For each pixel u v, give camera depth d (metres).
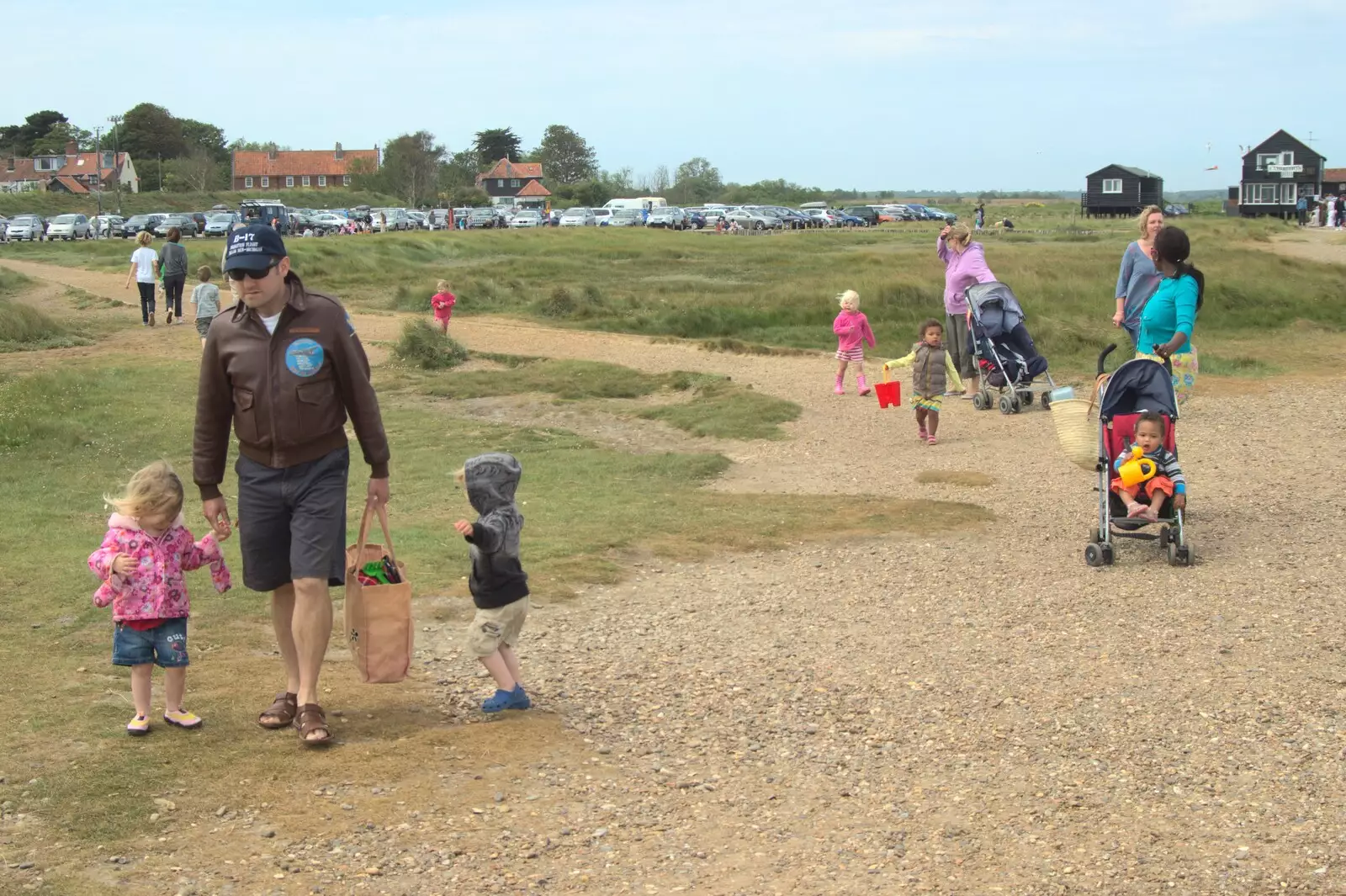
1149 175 107.38
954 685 6.27
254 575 5.49
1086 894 4.20
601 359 20.06
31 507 10.63
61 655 6.56
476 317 26.33
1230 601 7.45
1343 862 4.34
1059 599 7.68
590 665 6.66
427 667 6.55
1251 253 37.12
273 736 5.45
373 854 4.44
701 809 4.89
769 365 19.30
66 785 4.88
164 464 5.48
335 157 142.38
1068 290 28.09
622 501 10.88
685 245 55.50
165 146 149.75
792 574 8.53
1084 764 5.26
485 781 5.07
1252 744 5.39
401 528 9.78
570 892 4.22
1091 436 9.73
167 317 25.12
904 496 10.98
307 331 5.34
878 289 27.66
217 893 4.14
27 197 105.19
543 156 194.00
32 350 21.48
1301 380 17.02
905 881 4.31
